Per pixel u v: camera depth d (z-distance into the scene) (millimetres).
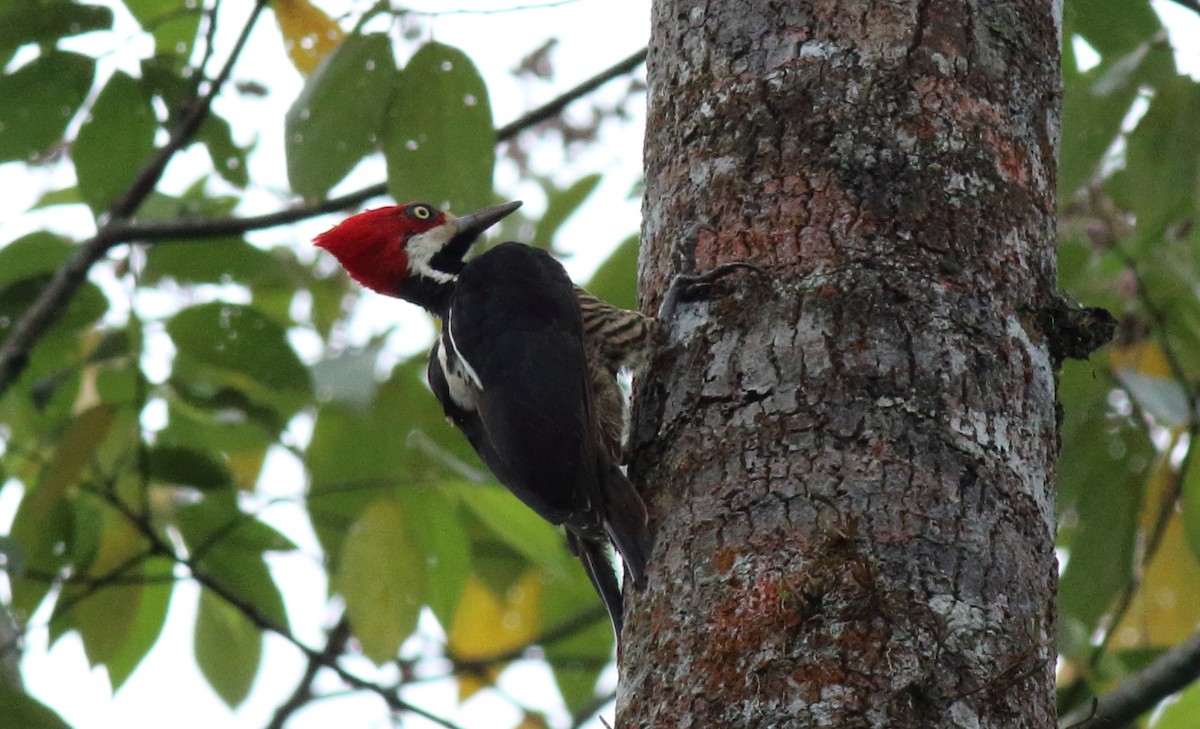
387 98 9633
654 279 7773
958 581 5996
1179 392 9984
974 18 7383
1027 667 5898
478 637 14508
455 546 11227
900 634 5805
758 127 7363
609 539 7785
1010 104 7277
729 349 6867
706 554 6336
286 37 10984
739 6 7695
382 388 11523
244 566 11266
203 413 11242
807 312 6738
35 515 10180
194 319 10109
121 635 10695
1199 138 9016
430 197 9727
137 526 10820
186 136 10805
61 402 11617
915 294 6680
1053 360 6988
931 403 6410
